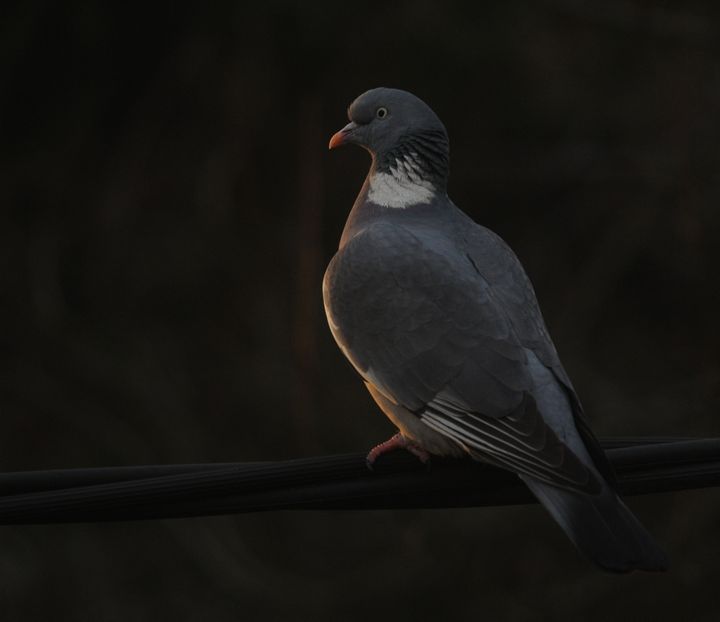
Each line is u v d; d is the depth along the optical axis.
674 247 16.42
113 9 15.73
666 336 16.59
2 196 16.52
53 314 16.59
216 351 16.84
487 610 14.05
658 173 16.55
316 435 16.02
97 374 16.59
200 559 15.02
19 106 16.08
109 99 16.53
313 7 15.53
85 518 5.48
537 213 17.52
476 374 6.00
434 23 15.95
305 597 14.62
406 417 6.26
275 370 16.45
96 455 16.39
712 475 5.62
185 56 16.42
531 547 14.23
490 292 6.38
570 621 13.92
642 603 13.96
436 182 7.21
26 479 5.43
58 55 15.80
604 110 17.08
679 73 16.83
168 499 5.48
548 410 5.87
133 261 16.97
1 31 15.43
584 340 16.61
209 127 17.11
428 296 6.34
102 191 16.94
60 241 16.83
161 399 16.47
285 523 15.19
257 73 16.52
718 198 16.09
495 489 5.84
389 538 14.73
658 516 14.48
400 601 14.29
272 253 17.09
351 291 6.56
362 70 16.39
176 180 17.20
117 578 15.38
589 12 16.89
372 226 6.83
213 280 17.06
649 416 14.69
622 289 16.92
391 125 7.26
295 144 17.03
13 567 15.05
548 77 17.02
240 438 16.41
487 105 16.69
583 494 5.36
